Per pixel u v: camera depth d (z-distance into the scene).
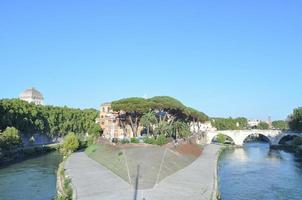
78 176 94.31
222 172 131.25
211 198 74.56
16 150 165.38
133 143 151.62
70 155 152.00
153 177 89.88
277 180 114.62
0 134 158.25
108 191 76.19
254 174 126.62
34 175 115.19
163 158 113.44
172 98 186.88
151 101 177.00
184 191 79.50
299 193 95.88
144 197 71.38
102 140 183.12
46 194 87.75
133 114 183.62
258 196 92.31
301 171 133.75
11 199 82.88
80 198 70.31
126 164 102.38
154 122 178.12
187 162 128.75
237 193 95.50
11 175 115.19
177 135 190.75
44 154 181.88
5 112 182.88
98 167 112.31
